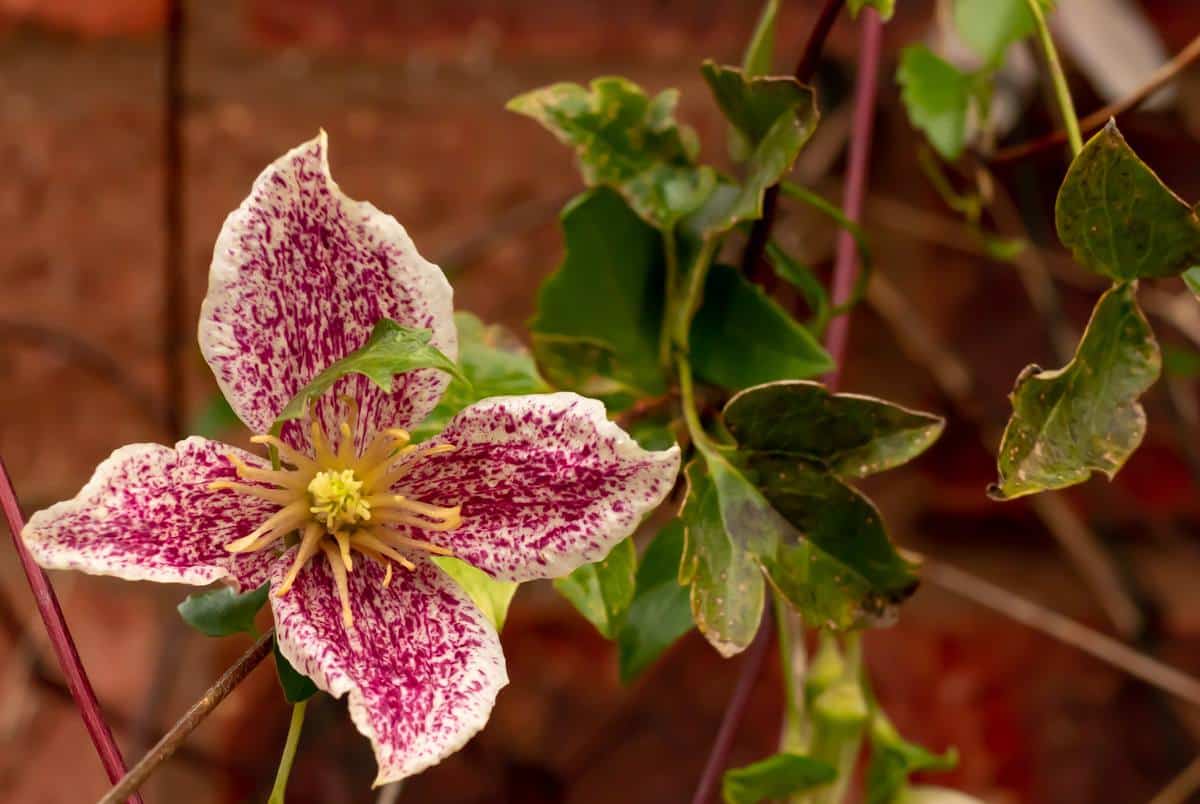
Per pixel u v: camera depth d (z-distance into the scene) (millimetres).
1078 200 367
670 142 403
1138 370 370
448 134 528
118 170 525
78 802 505
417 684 360
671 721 527
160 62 526
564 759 519
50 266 521
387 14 528
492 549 366
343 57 527
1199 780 484
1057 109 477
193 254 521
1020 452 366
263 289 360
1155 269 370
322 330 364
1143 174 365
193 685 501
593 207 403
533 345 402
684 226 403
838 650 422
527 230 530
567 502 364
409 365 356
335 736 502
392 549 367
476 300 525
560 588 383
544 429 363
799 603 379
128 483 355
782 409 379
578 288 403
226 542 363
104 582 517
